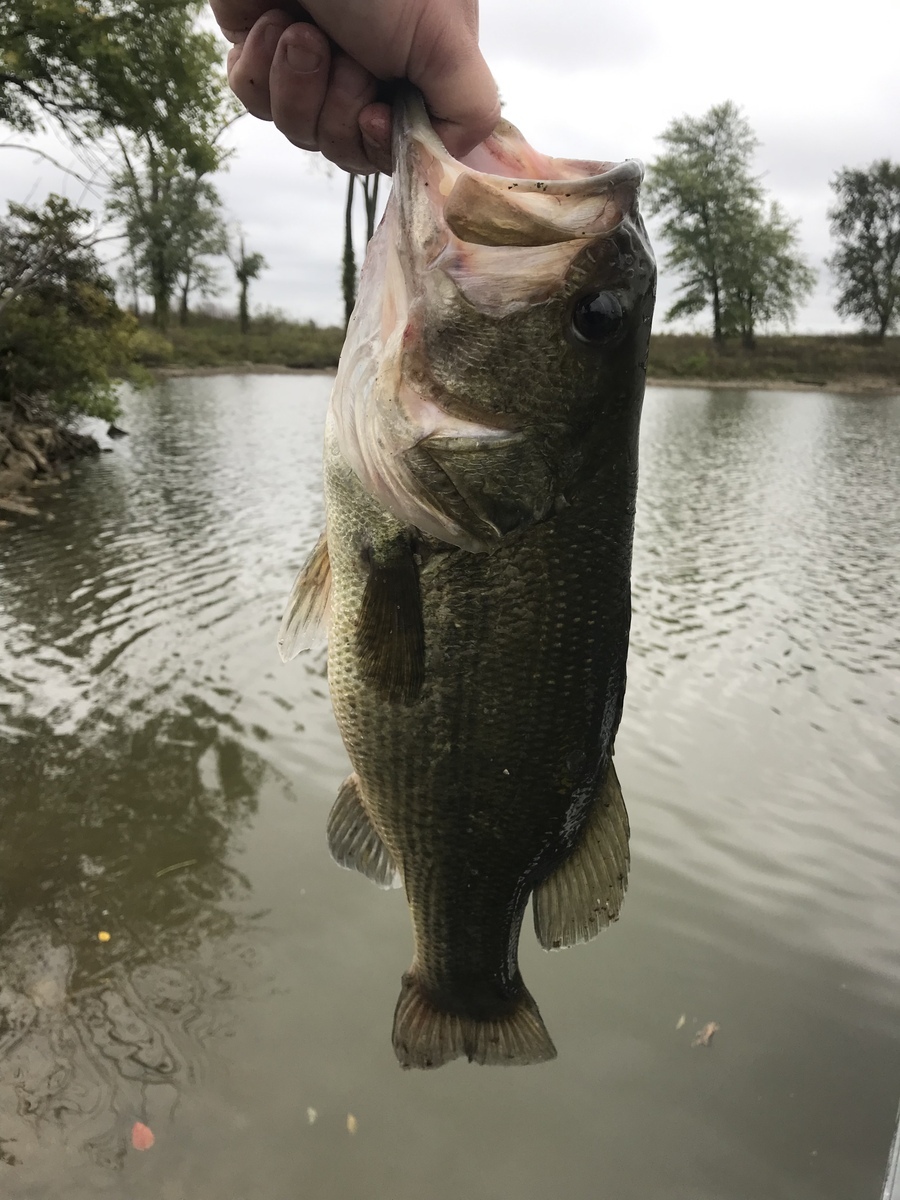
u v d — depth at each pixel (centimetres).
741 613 177
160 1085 71
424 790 40
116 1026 76
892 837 104
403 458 34
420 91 30
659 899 93
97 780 112
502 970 45
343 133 31
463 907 43
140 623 167
